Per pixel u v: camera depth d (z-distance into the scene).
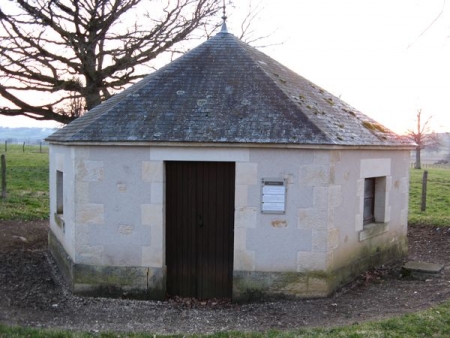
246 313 6.91
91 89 15.30
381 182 9.30
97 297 7.71
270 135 7.25
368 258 8.75
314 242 7.33
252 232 7.44
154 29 15.72
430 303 6.93
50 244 10.44
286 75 9.44
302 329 5.96
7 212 14.19
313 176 7.26
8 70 14.31
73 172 7.70
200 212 7.79
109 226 7.67
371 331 5.71
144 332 6.04
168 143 7.34
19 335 5.74
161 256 7.61
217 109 7.76
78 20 14.54
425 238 12.23
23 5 13.55
